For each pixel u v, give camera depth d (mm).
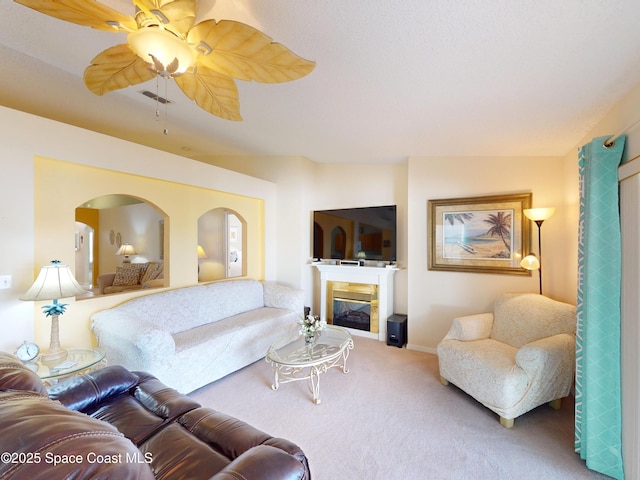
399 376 3000
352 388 2754
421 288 3727
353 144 3533
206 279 5941
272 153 4480
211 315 3406
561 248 2977
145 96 2688
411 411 2369
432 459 1836
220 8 1427
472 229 3412
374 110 2420
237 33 1181
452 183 3559
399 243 4332
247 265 4410
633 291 1575
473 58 1572
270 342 3494
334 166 4797
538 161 3119
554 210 2730
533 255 2885
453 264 3512
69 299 2516
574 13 1179
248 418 2289
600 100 1865
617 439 1666
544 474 1711
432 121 2523
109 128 3488
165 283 3330
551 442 1985
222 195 3977
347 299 4453
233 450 1214
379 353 3645
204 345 2746
